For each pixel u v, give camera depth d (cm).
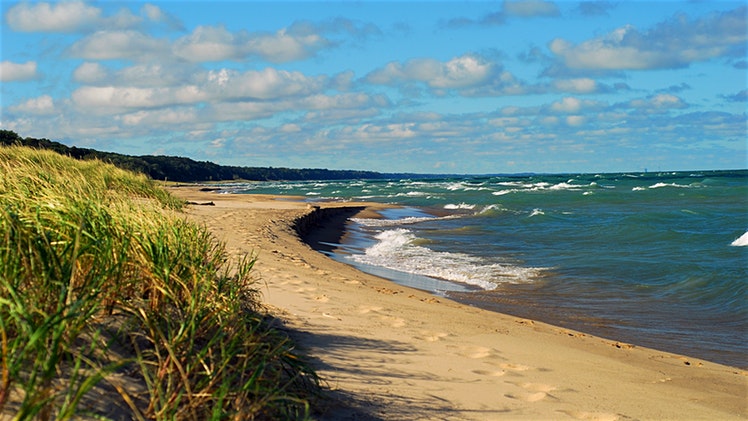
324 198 5441
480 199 4775
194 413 314
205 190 7256
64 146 3566
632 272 1418
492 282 1351
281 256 1388
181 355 370
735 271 1323
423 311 890
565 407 498
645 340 895
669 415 514
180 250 511
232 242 1502
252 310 593
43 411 269
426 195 5703
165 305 432
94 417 284
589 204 4084
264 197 5122
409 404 448
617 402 533
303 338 591
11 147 1758
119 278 421
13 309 305
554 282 1342
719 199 4244
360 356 564
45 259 364
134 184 1992
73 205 488
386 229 2698
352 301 884
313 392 420
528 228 2509
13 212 429
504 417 454
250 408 334
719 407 554
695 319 1023
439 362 590
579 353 728
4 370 271
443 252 1853
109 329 383
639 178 9831
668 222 2620
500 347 702
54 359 279
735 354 825
